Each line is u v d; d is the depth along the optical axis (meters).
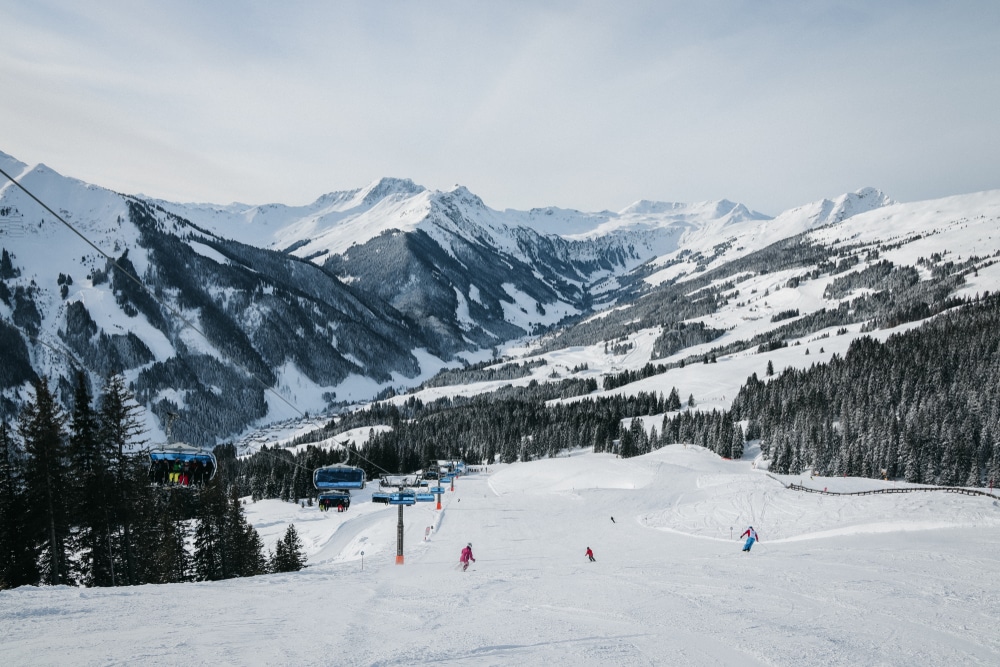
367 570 37.62
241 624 16.88
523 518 77.31
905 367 145.38
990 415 117.94
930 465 114.50
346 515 107.25
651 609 18.50
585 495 91.25
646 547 49.12
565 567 33.41
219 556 58.84
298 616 18.38
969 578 22.34
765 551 34.78
